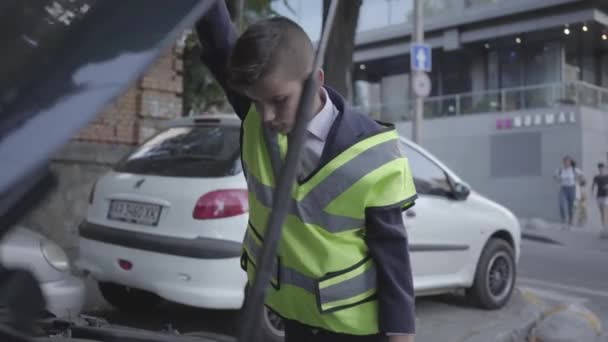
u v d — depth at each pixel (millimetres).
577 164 20156
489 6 23719
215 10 1858
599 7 22016
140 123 8094
